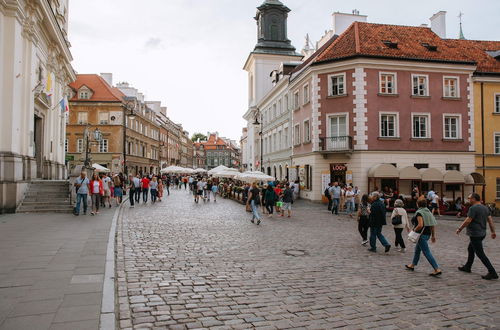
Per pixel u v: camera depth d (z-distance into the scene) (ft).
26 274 20.97
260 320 16.19
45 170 74.69
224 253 29.84
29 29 57.41
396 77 86.63
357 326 15.89
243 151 259.60
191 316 16.34
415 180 85.61
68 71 90.63
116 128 152.87
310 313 17.24
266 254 30.01
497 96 93.71
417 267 27.71
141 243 32.68
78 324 14.17
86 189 50.26
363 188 83.56
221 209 69.00
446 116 89.56
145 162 195.11
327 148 87.15
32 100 59.36
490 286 22.85
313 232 43.57
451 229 53.67
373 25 97.86
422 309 18.30
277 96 128.36
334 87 88.79
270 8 165.48
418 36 98.02
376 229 33.37
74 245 29.37
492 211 84.84
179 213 59.62
